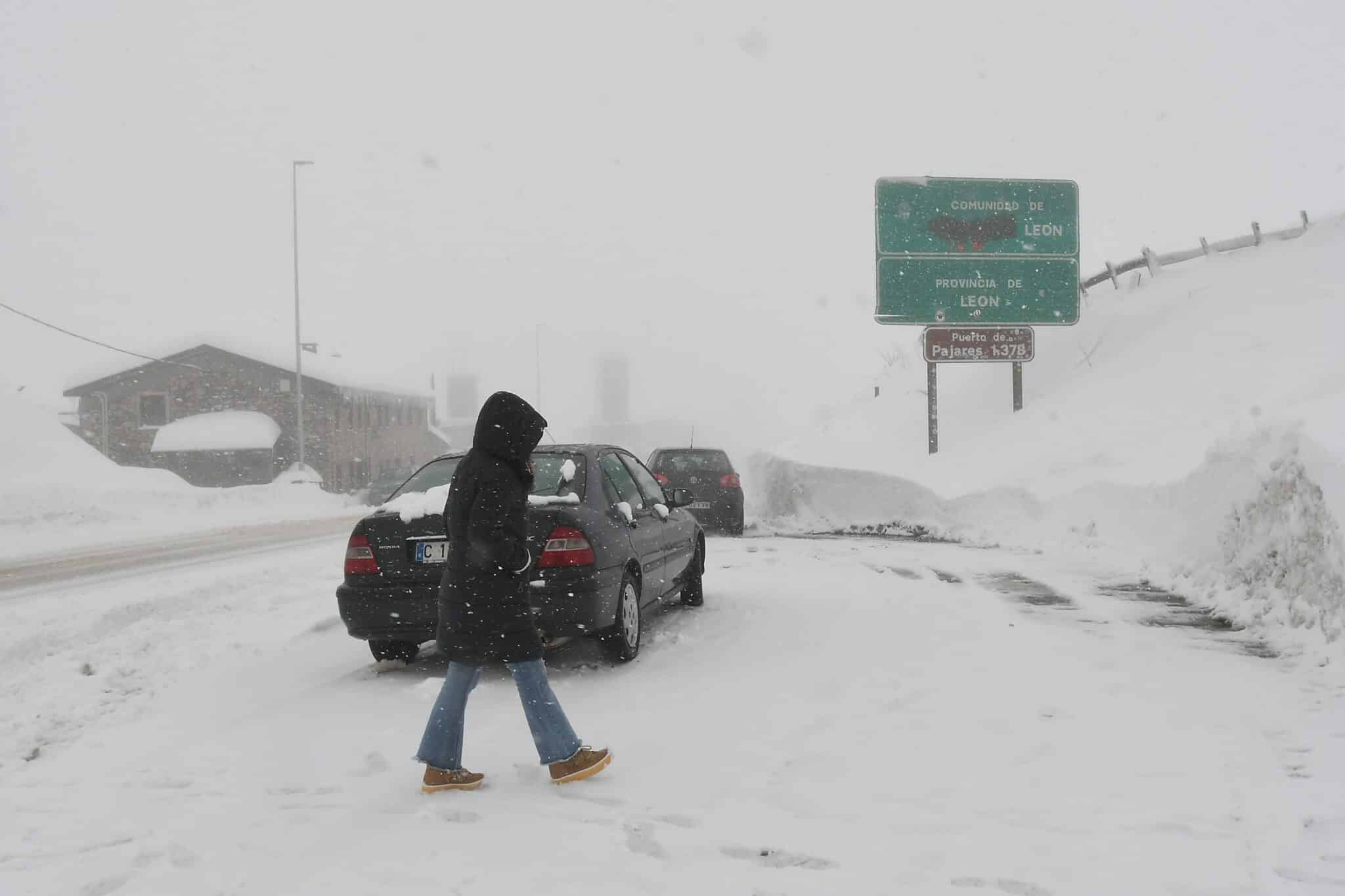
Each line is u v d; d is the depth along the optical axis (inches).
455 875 136.9
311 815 162.7
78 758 197.8
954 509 670.5
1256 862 134.0
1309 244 816.9
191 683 267.6
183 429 2128.4
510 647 172.1
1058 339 927.7
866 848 142.6
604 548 261.7
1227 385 656.4
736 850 143.1
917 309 813.2
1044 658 267.9
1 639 323.0
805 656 278.2
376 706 236.1
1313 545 283.6
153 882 137.1
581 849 145.3
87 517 978.7
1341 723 198.7
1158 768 174.7
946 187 814.5
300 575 503.2
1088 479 601.6
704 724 211.2
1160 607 350.0
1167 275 928.3
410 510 260.2
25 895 133.9
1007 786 167.5
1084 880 130.0
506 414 175.9
